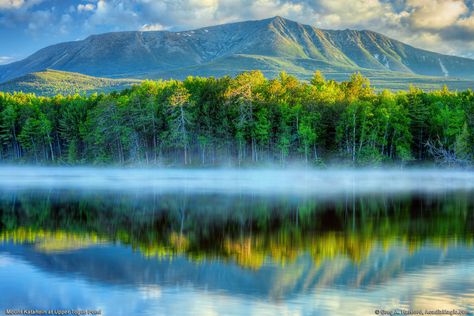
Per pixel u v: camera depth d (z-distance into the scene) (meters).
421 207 50.81
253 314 20.08
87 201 56.22
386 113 112.44
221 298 21.83
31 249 30.86
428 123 119.19
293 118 118.75
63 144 148.38
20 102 161.00
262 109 116.62
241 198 58.69
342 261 27.70
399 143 115.12
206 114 118.88
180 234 35.69
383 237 34.50
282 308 20.67
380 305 20.98
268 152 121.50
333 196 61.03
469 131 109.88
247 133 118.44
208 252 30.02
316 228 38.31
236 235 35.34
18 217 44.19
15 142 152.88
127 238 34.34
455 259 28.17
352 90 134.00
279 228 38.09
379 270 25.91
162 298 21.94
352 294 22.33
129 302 21.42
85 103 145.25
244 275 25.02
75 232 36.66
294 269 26.12
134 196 61.34
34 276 25.03
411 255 29.12
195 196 60.84
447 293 22.44
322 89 130.38
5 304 21.28
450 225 39.69
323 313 20.14
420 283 23.78
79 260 28.11
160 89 131.38
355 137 116.75
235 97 117.94
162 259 28.30
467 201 56.00
